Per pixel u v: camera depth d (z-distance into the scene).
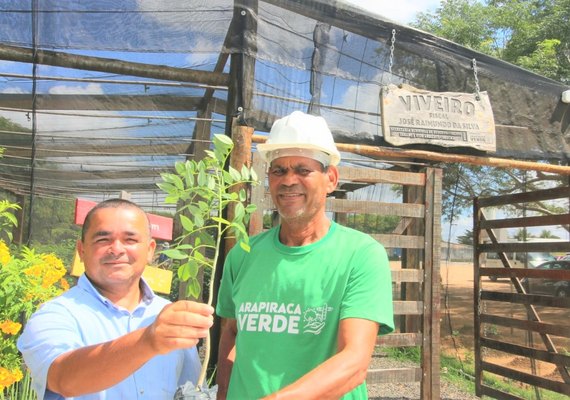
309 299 1.96
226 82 4.44
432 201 4.81
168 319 1.31
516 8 14.93
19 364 3.39
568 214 5.18
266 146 2.08
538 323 5.52
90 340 1.78
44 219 12.48
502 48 14.95
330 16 4.49
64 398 1.66
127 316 1.91
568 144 5.32
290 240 2.13
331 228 2.10
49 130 7.27
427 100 4.73
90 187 12.25
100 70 4.38
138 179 11.26
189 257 1.63
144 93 6.09
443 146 4.78
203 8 4.21
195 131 7.56
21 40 4.16
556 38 13.58
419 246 4.77
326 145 2.06
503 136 5.14
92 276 1.90
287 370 1.92
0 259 3.42
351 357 1.70
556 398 6.57
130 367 1.37
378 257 1.95
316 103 4.44
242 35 4.16
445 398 6.11
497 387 6.79
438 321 4.76
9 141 7.78
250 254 2.23
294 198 2.04
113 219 1.89
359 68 4.63
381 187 7.07
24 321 4.04
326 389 1.60
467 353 9.26
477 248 6.41
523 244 5.78
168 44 4.23
